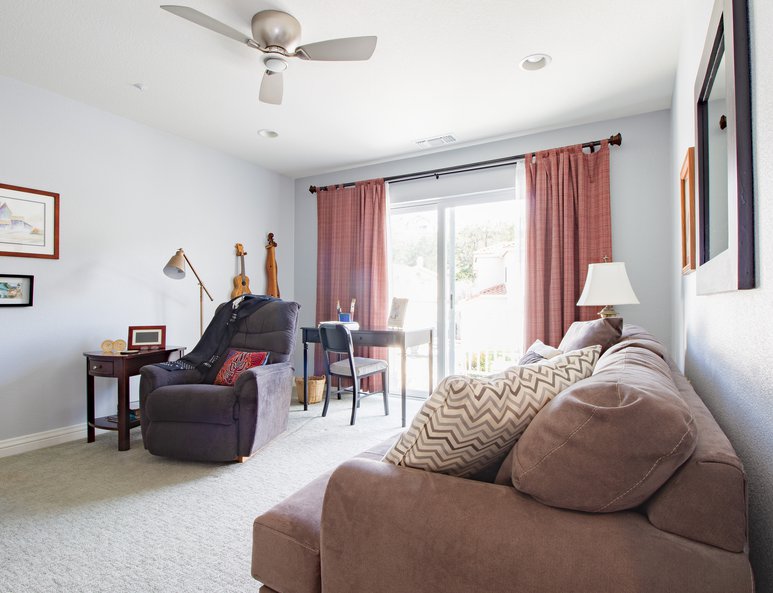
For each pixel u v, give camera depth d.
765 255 0.80
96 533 1.77
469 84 2.82
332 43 2.05
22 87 2.79
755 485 0.87
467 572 0.74
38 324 2.86
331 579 0.89
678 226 2.57
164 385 2.71
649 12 2.12
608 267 2.63
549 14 2.14
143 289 3.48
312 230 4.90
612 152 3.35
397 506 0.84
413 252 4.39
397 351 4.52
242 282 4.27
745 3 0.89
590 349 1.15
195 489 2.19
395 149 4.07
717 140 1.18
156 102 3.10
